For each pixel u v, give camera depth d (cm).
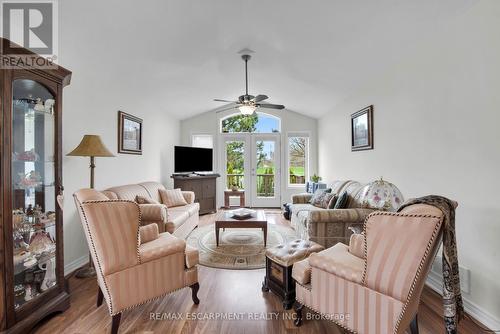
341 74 377
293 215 442
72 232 289
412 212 135
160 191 450
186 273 212
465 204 208
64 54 262
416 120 271
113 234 176
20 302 183
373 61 319
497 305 183
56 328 187
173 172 621
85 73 311
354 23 248
